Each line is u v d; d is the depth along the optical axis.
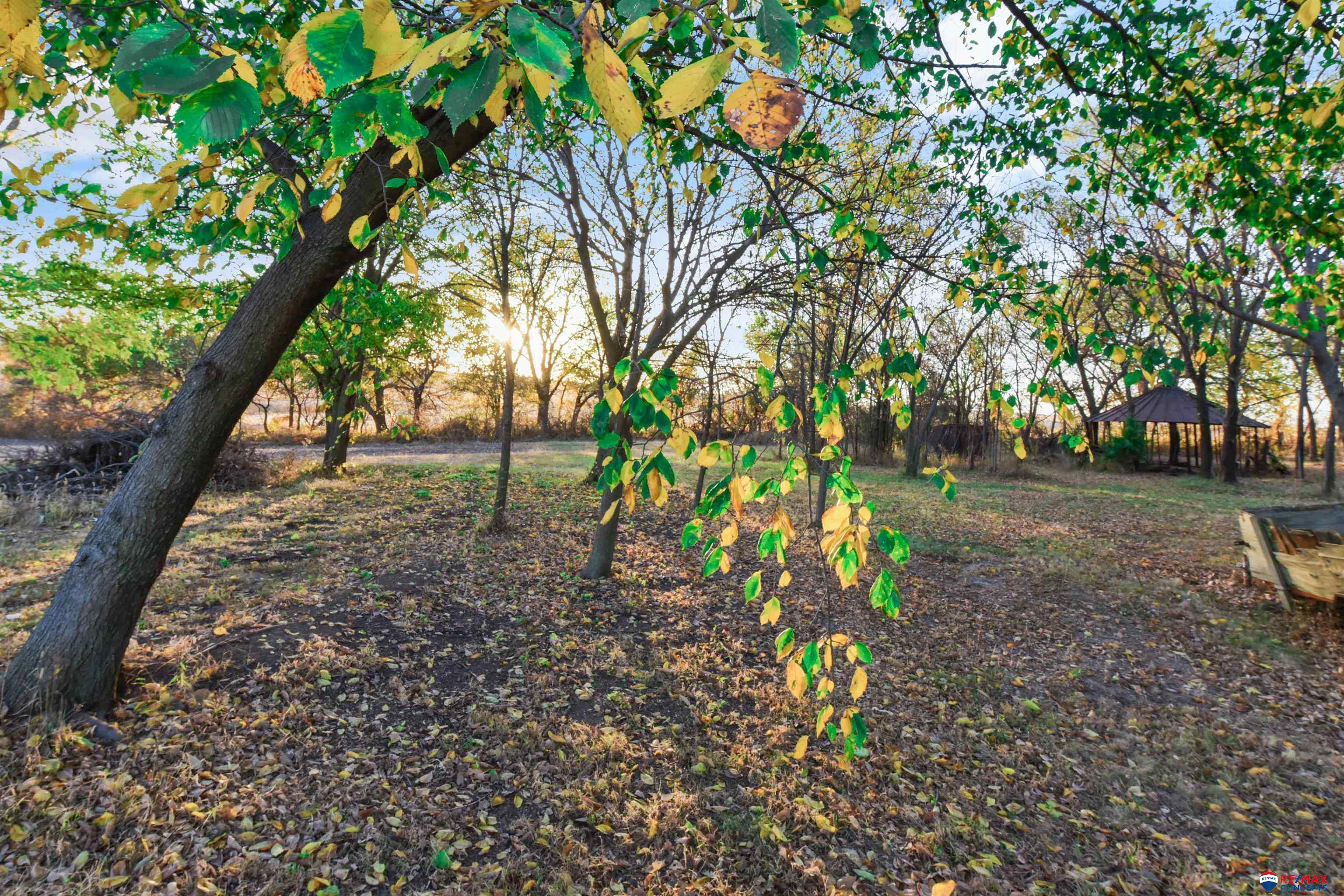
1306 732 4.48
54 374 9.02
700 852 3.10
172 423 3.44
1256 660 5.62
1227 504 14.43
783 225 2.86
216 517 8.84
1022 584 7.72
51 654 3.31
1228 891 3.05
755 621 6.18
